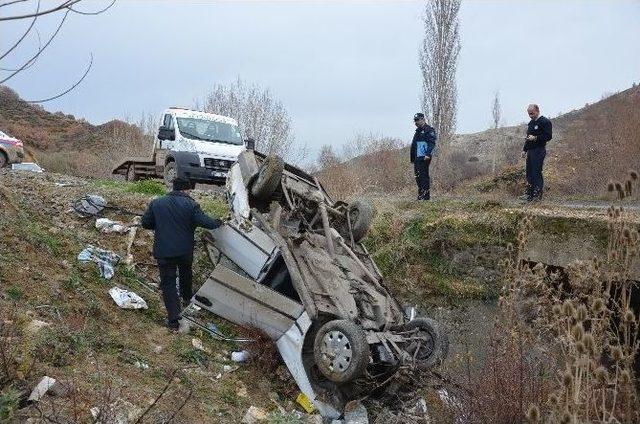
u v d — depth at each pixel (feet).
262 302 19.79
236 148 40.45
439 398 18.94
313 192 24.72
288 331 19.47
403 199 36.73
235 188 25.09
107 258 22.89
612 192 12.45
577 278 18.17
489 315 27.04
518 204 31.37
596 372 9.91
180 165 36.78
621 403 11.64
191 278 21.70
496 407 15.57
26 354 14.12
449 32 62.75
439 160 64.64
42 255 20.53
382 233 31.09
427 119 64.03
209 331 21.16
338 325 17.93
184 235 20.30
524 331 17.83
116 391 14.37
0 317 14.58
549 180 58.54
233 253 22.65
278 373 20.04
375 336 18.85
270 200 23.82
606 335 13.73
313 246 21.89
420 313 28.37
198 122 42.19
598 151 60.03
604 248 23.03
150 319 20.56
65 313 17.65
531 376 16.06
